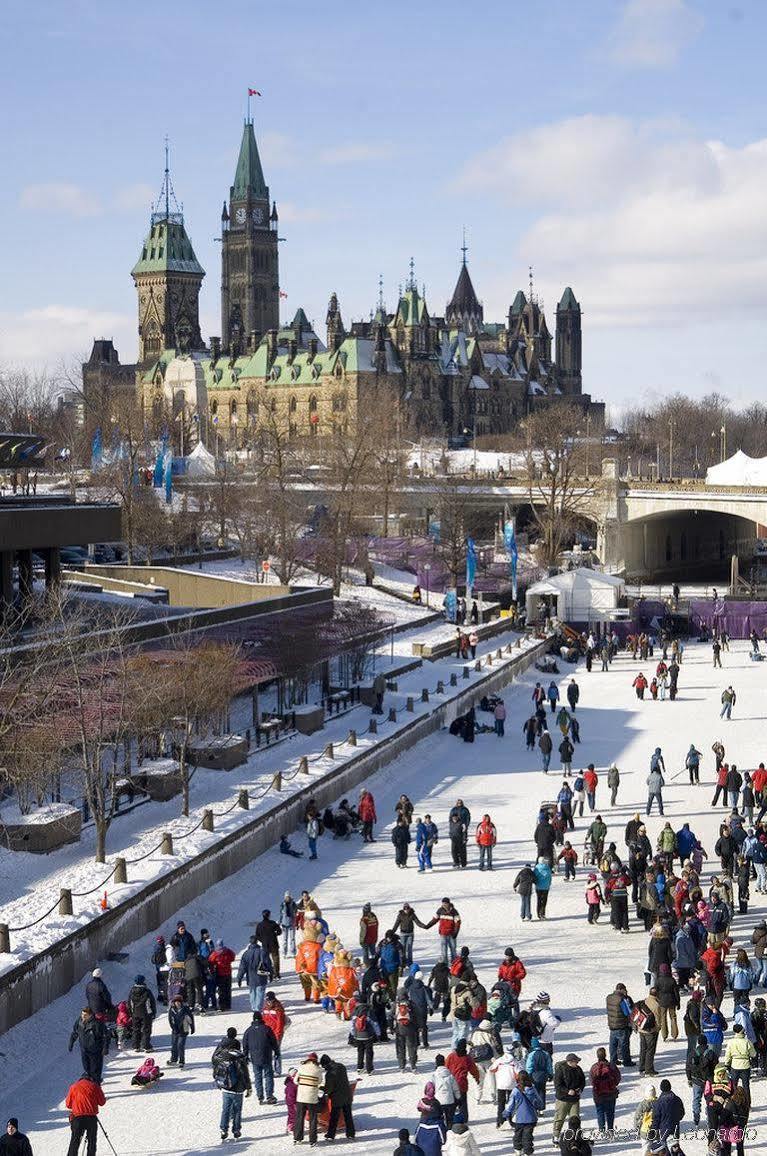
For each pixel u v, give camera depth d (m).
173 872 47.69
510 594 158.25
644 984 41.06
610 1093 30.75
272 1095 33.81
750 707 93.94
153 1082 34.69
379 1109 32.81
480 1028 33.91
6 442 80.12
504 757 77.25
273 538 141.00
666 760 76.19
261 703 82.81
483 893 51.22
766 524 172.38
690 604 137.25
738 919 47.53
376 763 70.88
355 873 54.12
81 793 59.53
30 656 59.38
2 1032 37.19
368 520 169.75
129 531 134.00
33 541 73.38
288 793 59.75
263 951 39.75
